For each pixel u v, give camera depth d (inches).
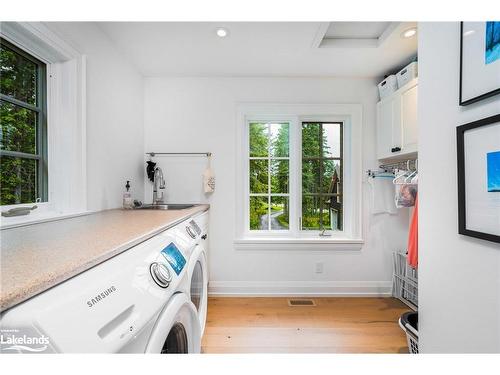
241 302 85.3
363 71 87.0
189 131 92.0
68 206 53.1
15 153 45.1
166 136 91.9
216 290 91.1
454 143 32.0
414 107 70.7
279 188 95.8
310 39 67.4
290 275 91.6
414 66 72.6
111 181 69.0
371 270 92.0
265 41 68.3
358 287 91.6
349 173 94.5
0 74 42.8
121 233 32.3
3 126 43.4
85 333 16.6
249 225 96.3
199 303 53.2
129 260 25.2
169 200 92.2
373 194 89.8
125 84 76.8
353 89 92.3
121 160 74.5
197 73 88.7
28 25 42.6
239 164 92.0
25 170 47.6
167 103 91.6
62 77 53.0
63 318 16.1
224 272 91.6
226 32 63.9
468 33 28.9
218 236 91.8
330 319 73.9
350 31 69.0
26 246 25.6
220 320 73.0
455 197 32.0
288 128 96.1
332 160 95.7
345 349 60.0
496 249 26.3
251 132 96.2
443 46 33.6
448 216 33.1
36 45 46.5
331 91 92.0
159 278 26.2
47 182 51.4
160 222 42.8
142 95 89.7
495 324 26.5
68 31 51.6
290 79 91.9
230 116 92.0
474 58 28.1
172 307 27.3
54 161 52.1
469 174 28.8
